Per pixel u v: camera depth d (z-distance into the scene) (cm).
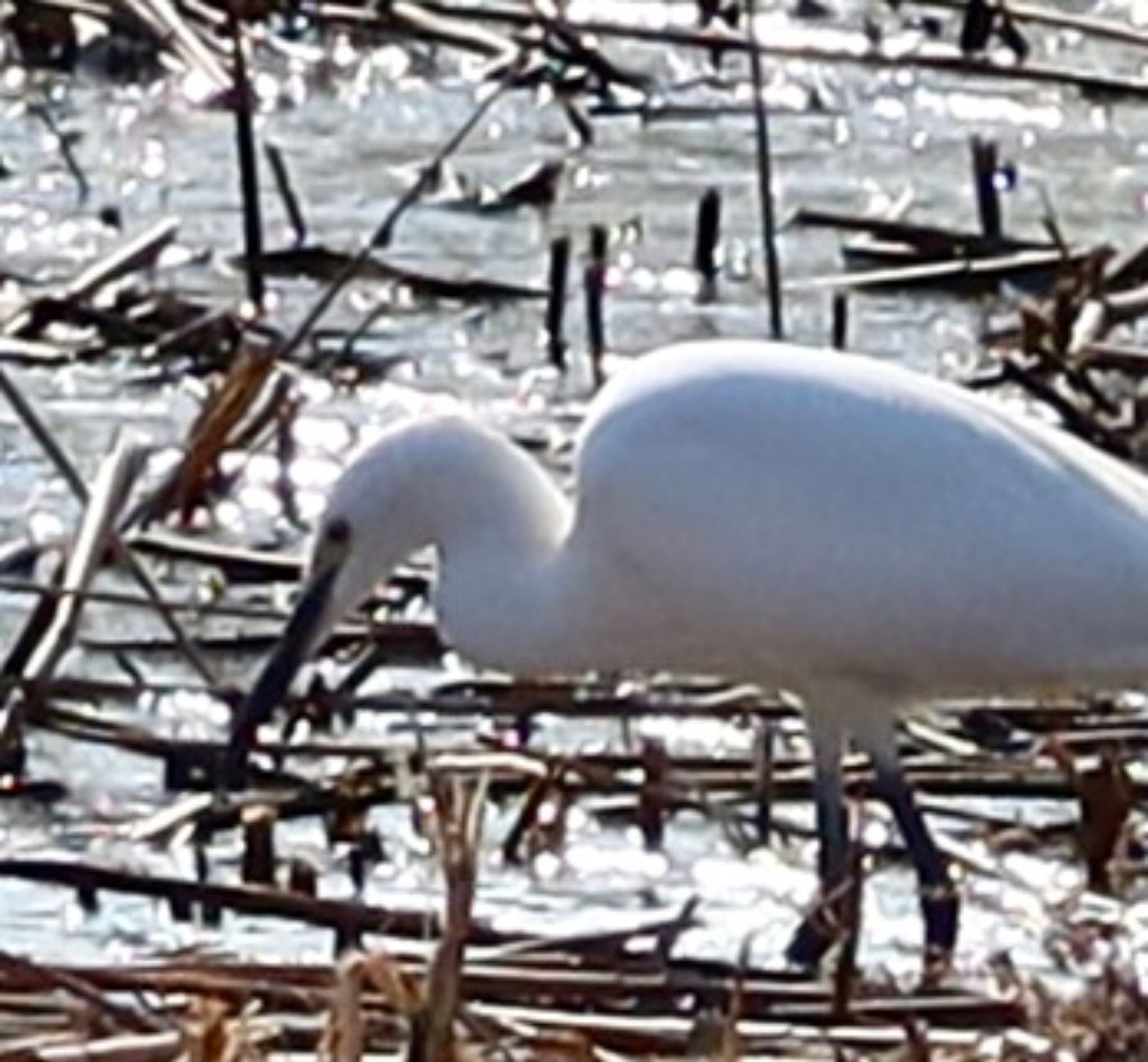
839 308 1777
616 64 2170
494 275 1908
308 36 2145
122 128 2072
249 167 1834
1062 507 1243
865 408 1249
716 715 1395
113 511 1413
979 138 1977
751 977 1166
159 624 1494
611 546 1265
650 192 2023
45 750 1388
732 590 1249
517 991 1132
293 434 1652
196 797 1346
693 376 1262
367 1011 1094
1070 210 2009
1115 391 1719
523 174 2030
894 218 1980
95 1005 1085
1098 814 1286
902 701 1272
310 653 1305
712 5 2206
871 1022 1131
